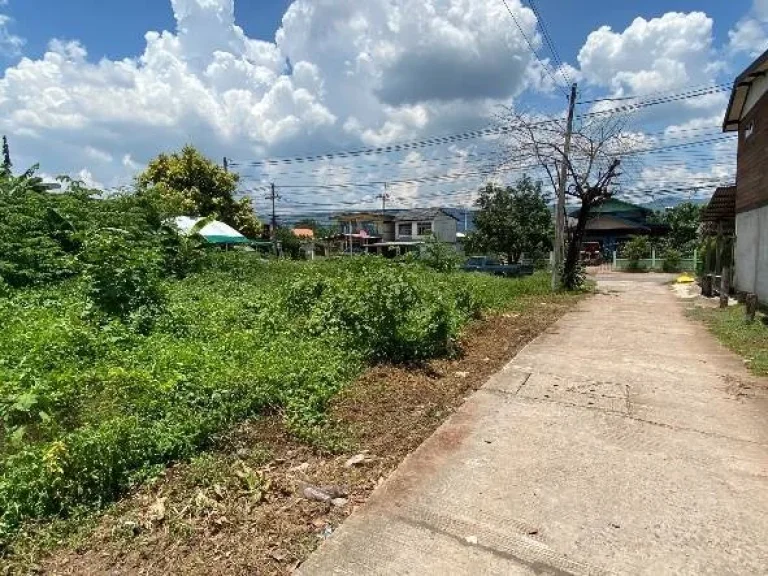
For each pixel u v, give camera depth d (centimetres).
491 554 268
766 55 1058
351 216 5294
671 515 303
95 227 1147
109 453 323
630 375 596
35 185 1379
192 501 312
